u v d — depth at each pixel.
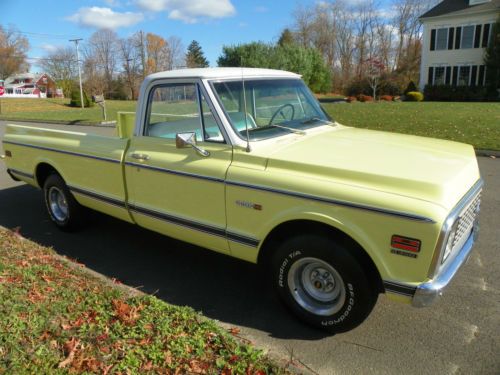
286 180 3.11
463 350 3.07
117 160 4.23
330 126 4.33
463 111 18.58
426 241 2.61
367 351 3.06
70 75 73.62
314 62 47.41
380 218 2.74
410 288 2.72
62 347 2.79
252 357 2.74
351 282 2.96
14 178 5.97
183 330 3.01
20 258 4.17
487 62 29.98
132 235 5.27
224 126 3.49
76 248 4.89
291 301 3.34
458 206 2.75
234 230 3.46
